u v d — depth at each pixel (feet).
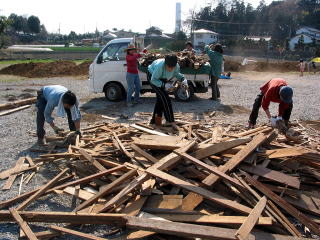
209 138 18.06
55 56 127.24
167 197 12.47
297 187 12.57
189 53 35.78
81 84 54.29
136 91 33.60
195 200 12.33
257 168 13.67
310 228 11.33
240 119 27.68
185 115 28.71
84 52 146.20
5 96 40.83
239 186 12.39
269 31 212.84
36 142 21.30
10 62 99.35
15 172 16.25
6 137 22.62
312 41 173.68
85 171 15.56
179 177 13.71
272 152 14.79
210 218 11.17
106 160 15.60
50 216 11.69
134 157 15.40
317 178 13.71
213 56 35.37
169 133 19.43
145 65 34.71
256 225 10.97
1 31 131.13
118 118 27.81
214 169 13.01
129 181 13.69
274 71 99.09
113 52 35.14
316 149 16.65
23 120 27.76
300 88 51.52
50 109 18.92
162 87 20.44
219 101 36.63
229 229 10.20
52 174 16.25
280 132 17.76
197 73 34.45
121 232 11.60
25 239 11.20
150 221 10.68
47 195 14.14
